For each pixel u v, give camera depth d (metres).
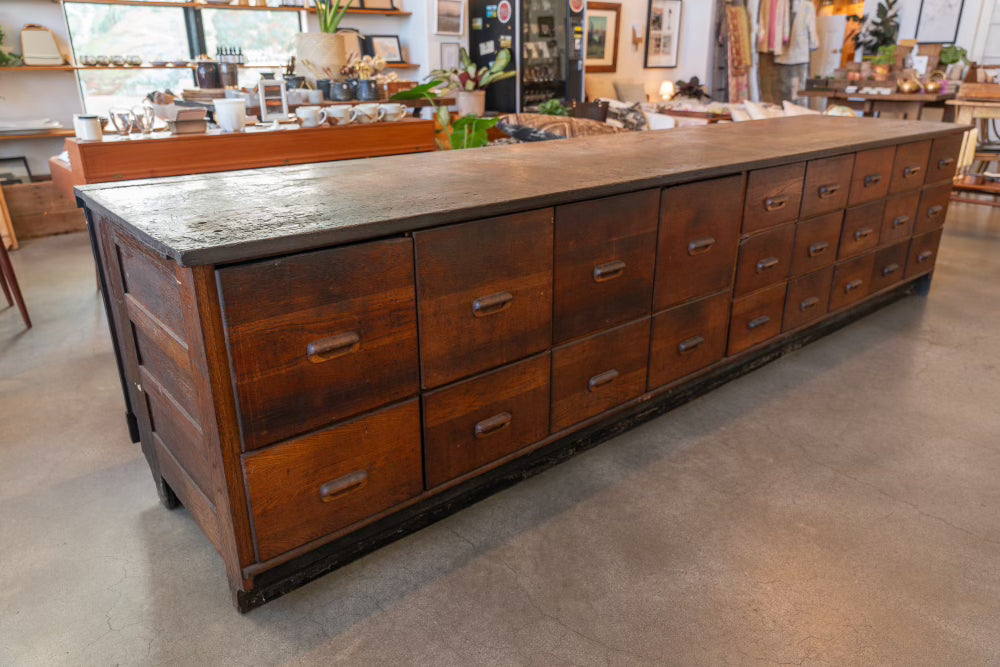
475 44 6.35
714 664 1.26
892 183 2.73
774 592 1.43
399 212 1.34
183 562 1.53
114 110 2.80
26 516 1.69
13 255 4.05
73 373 2.49
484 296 1.50
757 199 2.12
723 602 1.41
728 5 8.23
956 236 4.37
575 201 1.61
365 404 1.37
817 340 2.76
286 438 1.28
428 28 5.96
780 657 1.27
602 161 2.02
